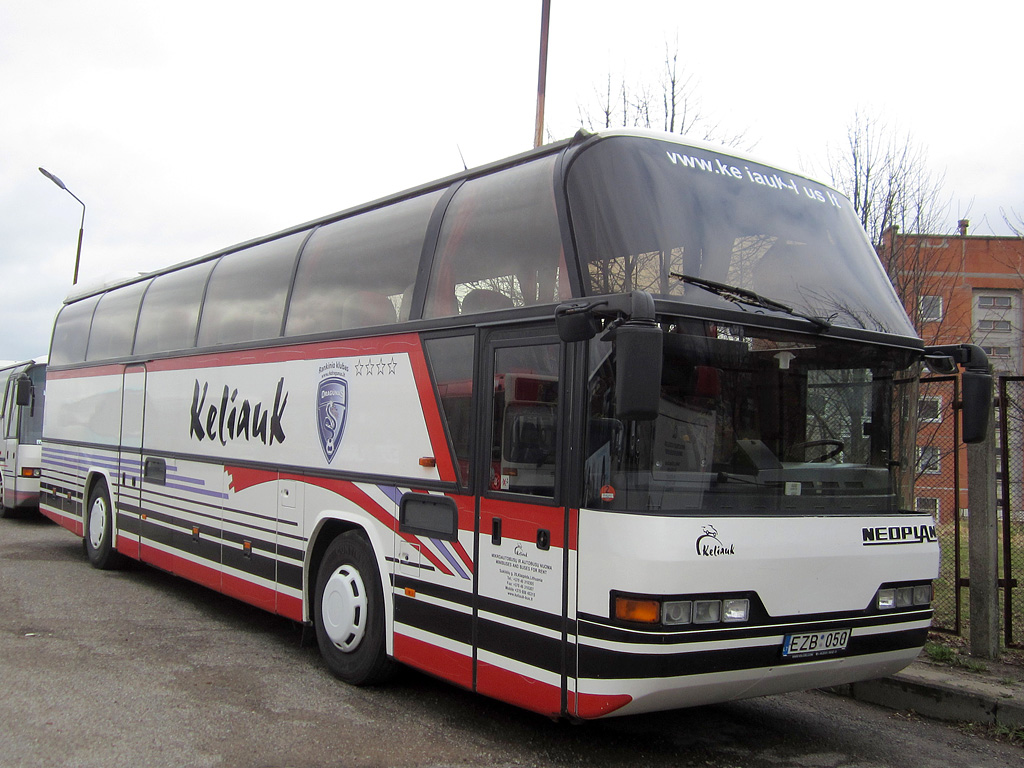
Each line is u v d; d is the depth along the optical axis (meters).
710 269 4.97
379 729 5.49
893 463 5.43
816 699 6.69
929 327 14.09
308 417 7.15
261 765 4.79
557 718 4.79
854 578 4.99
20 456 16.84
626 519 4.43
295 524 7.20
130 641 7.52
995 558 7.07
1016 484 8.98
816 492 5.04
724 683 4.55
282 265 8.02
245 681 6.45
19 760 4.73
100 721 5.39
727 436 4.76
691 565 4.41
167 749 4.97
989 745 5.73
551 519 4.82
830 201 5.93
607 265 4.80
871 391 5.39
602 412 4.61
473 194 6.02
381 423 6.29
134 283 11.47
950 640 7.51
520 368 5.17
